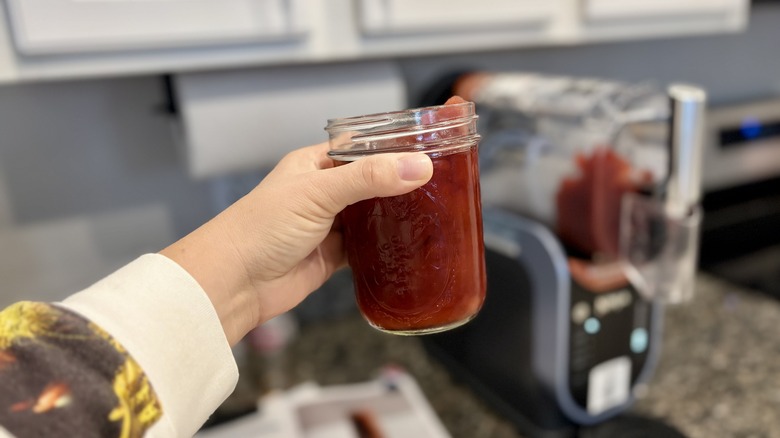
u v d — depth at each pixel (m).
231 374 0.42
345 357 1.04
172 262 0.41
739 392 0.87
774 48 1.50
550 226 0.82
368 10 0.77
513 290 0.79
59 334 0.35
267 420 0.85
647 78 1.36
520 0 0.85
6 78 0.64
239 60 0.73
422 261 0.46
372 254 0.46
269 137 0.86
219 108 0.82
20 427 0.32
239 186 1.06
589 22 0.94
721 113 1.36
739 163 1.41
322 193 0.43
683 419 0.82
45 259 0.95
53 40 0.63
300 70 0.88
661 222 0.73
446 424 0.85
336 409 0.87
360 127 0.44
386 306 0.47
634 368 0.81
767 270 1.26
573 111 0.81
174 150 1.00
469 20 0.82
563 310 0.73
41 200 0.93
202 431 0.83
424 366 1.01
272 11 0.72
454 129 0.45
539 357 0.76
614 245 0.77
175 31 0.68
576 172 0.79
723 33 1.41
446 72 1.16
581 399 0.77
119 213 0.99
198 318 0.40
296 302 0.55
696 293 1.21
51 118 0.91
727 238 1.37
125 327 0.37
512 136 0.91
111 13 0.64
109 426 0.35
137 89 0.96
